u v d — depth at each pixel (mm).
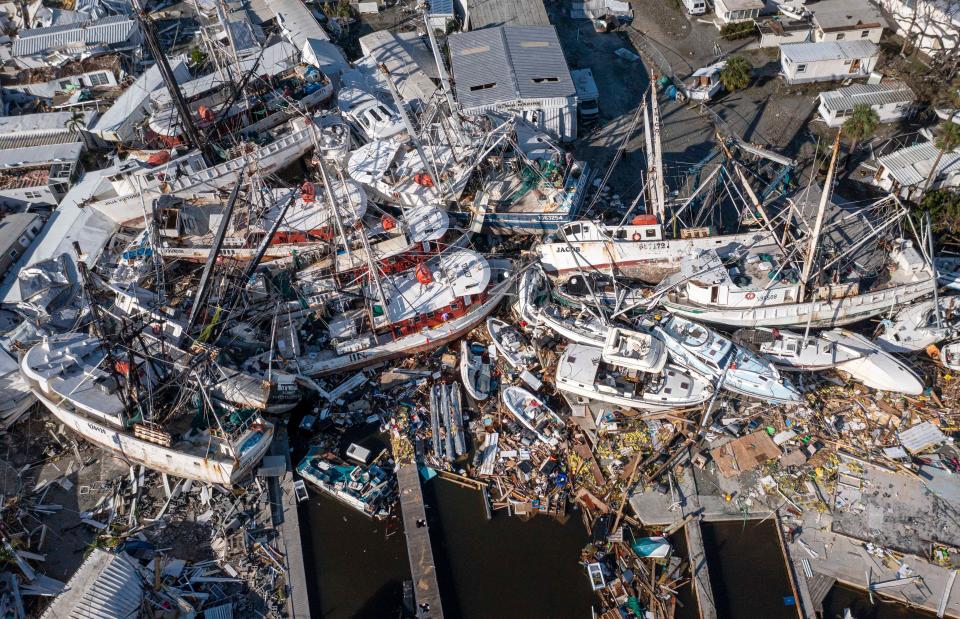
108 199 67188
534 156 69312
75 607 44188
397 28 91438
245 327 60344
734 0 88438
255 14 93000
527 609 48875
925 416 56188
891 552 49938
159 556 50406
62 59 86500
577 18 92250
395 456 56125
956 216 63844
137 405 53844
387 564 51281
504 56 78625
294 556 50906
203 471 52562
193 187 68312
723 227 66875
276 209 66312
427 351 62469
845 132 70312
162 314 58938
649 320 60469
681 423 56281
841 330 59719
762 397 56531
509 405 57812
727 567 50094
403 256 63031
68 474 55156
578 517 52844
